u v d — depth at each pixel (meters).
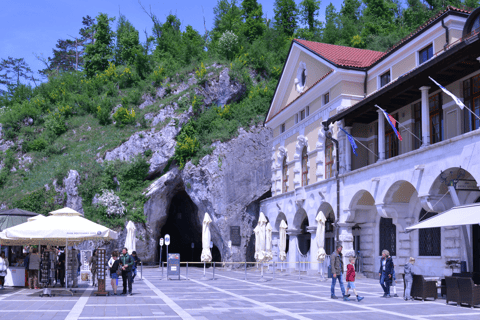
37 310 13.29
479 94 20.28
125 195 46.56
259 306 14.20
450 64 19.09
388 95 23.30
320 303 15.05
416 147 24.80
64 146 53.75
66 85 64.69
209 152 46.59
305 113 35.47
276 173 40.94
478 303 13.90
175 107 51.06
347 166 28.19
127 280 19.31
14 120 57.19
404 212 23.88
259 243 33.00
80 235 17.56
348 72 29.67
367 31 62.12
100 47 71.44
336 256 16.72
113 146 50.06
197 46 66.19
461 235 19.95
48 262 18.98
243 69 56.62
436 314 12.47
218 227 44.66
